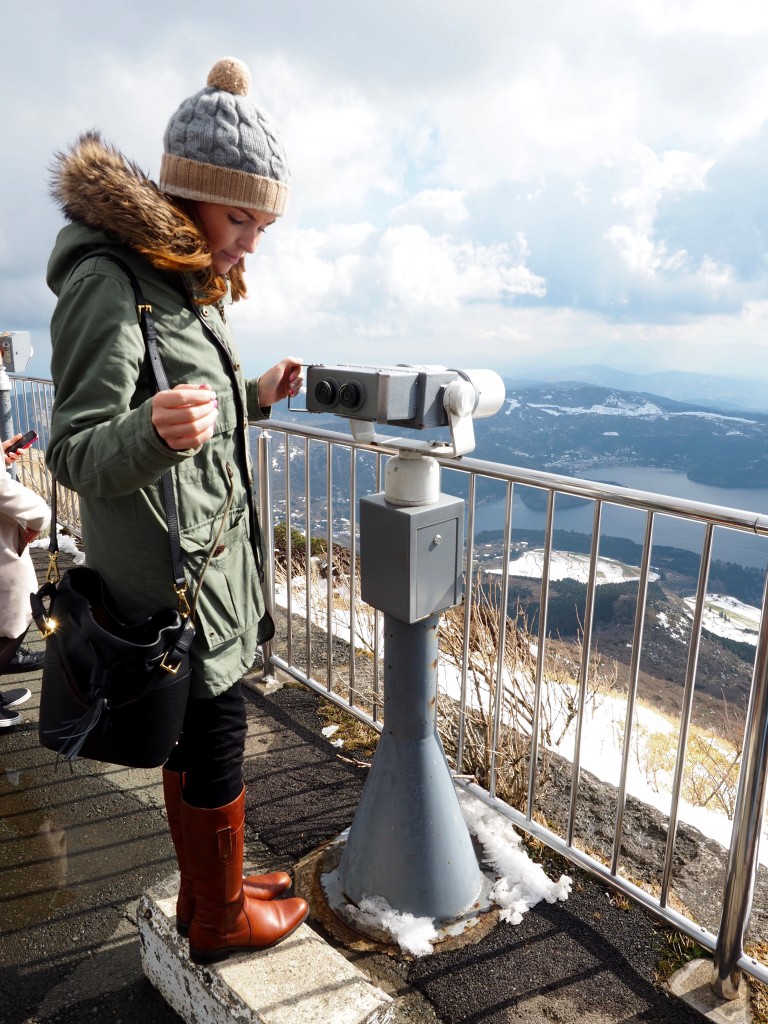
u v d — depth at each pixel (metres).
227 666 1.41
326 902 1.95
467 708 2.78
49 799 2.44
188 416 1.04
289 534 2.90
